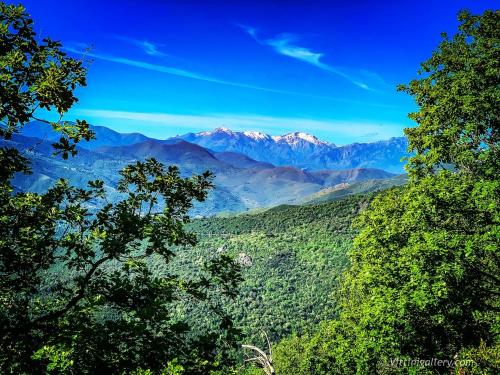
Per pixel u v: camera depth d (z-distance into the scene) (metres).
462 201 16.72
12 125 9.16
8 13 8.70
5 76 8.30
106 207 11.05
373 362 19.80
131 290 10.99
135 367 9.27
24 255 10.41
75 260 10.79
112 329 9.76
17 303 10.40
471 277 16.36
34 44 9.20
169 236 10.43
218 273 11.27
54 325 10.02
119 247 10.41
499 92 19.05
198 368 9.33
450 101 20.48
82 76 9.62
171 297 10.90
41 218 10.35
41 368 9.12
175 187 11.45
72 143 9.71
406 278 19.02
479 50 21.78
